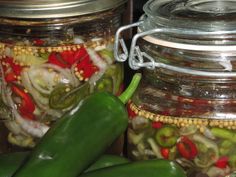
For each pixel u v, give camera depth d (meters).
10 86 0.49
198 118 0.43
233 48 0.41
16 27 0.47
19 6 0.46
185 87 0.44
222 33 0.41
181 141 0.43
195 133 0.43
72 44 0.47
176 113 0.43
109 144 0.44
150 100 0.45
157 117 0.44
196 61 0.42
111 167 0.44
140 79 0.45
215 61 0.42
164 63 0.44
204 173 0.43
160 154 0.44
